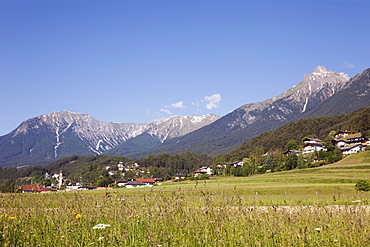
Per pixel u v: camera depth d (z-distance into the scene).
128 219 13.55
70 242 11.77
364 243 10.59
